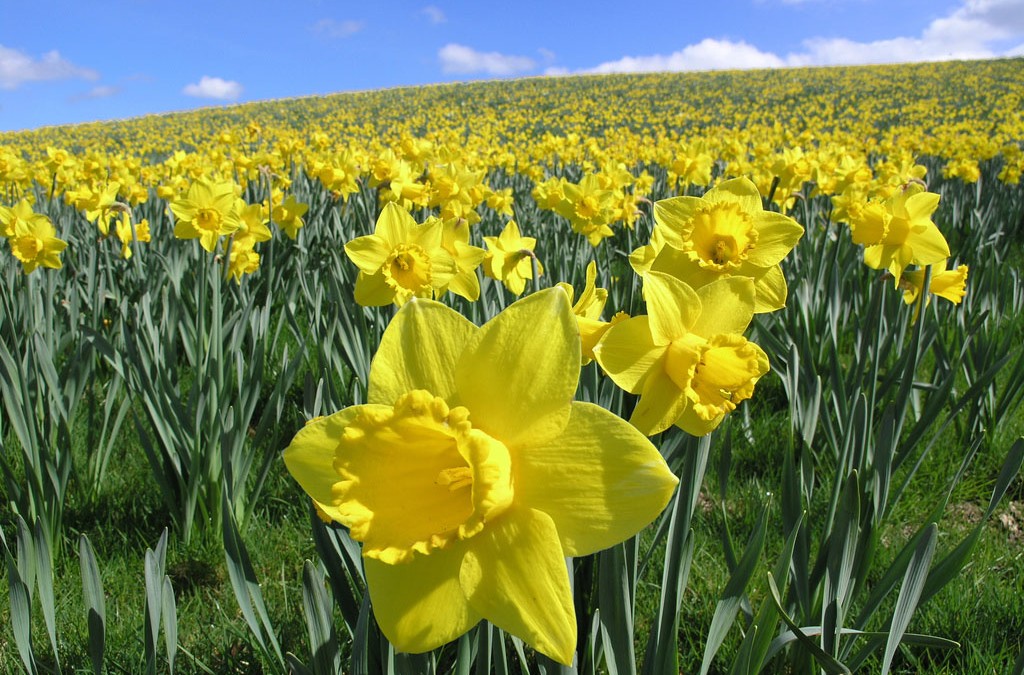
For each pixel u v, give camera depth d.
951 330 4.39
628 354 1.23
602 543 0.94
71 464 3.02
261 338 3.09
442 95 48.19
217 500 3.00
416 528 1.05
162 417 3.01
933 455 3.53
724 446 2.08
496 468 0.96
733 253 1.70
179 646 2.33
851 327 4.81
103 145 24.38
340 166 5.86
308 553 2.96
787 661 2.21
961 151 10.09
